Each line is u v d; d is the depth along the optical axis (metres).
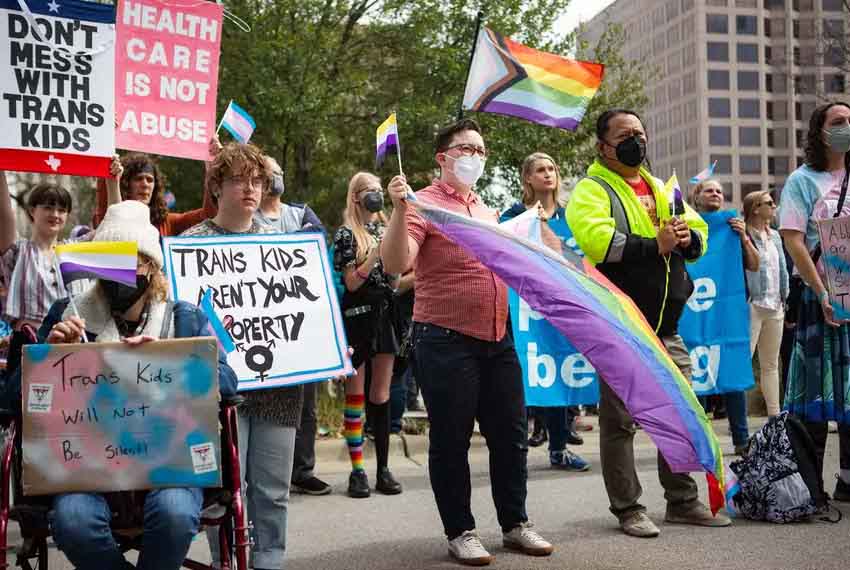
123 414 3.20
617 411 5.07
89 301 3.43
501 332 4.65
